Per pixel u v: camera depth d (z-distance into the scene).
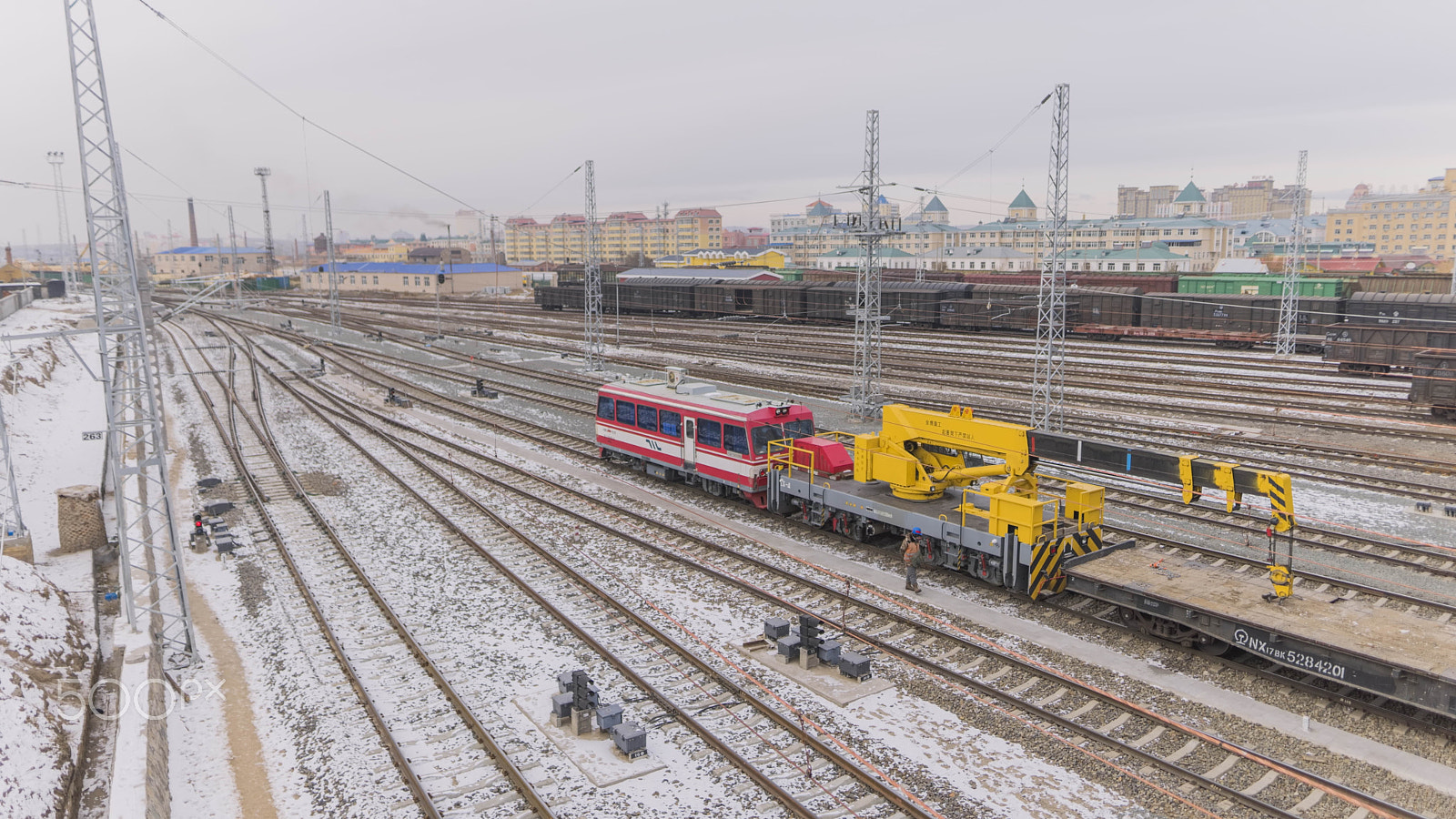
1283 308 58.94
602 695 15.27
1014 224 173.25
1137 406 40.84
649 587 20.14
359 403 45.25
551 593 19.80
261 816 12.15
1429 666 12.93
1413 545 21.95
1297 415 38.78
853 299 80.50
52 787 12.58
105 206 16.72
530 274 171.12
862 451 22.41
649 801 12.26
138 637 16.55
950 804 12.01
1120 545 19.25
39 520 26.58
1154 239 155.75
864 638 17.14
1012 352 61.72
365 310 108.12
